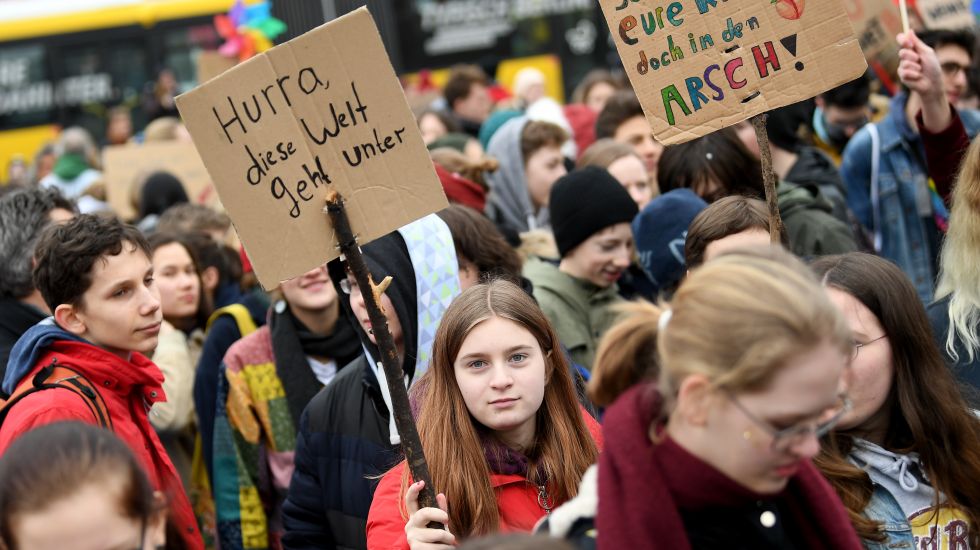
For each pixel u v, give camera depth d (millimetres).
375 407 4188
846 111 7812
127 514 2312
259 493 5234
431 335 4160
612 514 2332
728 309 2219
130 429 3996
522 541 1965
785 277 2248
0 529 2295
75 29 19156
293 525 4277
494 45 18656
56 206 5418
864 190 6523
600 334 5336
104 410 3920
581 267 5426
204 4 19203
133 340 4070
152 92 18547
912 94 6219
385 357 3178
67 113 19125
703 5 3730
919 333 3273
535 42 18656
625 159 6410
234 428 5254
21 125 19125
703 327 2234
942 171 5316
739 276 2258
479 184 6645
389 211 3273
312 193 3266
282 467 5180
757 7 3695
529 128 7340
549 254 6168
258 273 3264
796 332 2174
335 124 3256
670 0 3754
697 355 2234
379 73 3244
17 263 4887
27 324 4910
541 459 3449
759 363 2170
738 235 4090
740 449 2248
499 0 18703
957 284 3910
